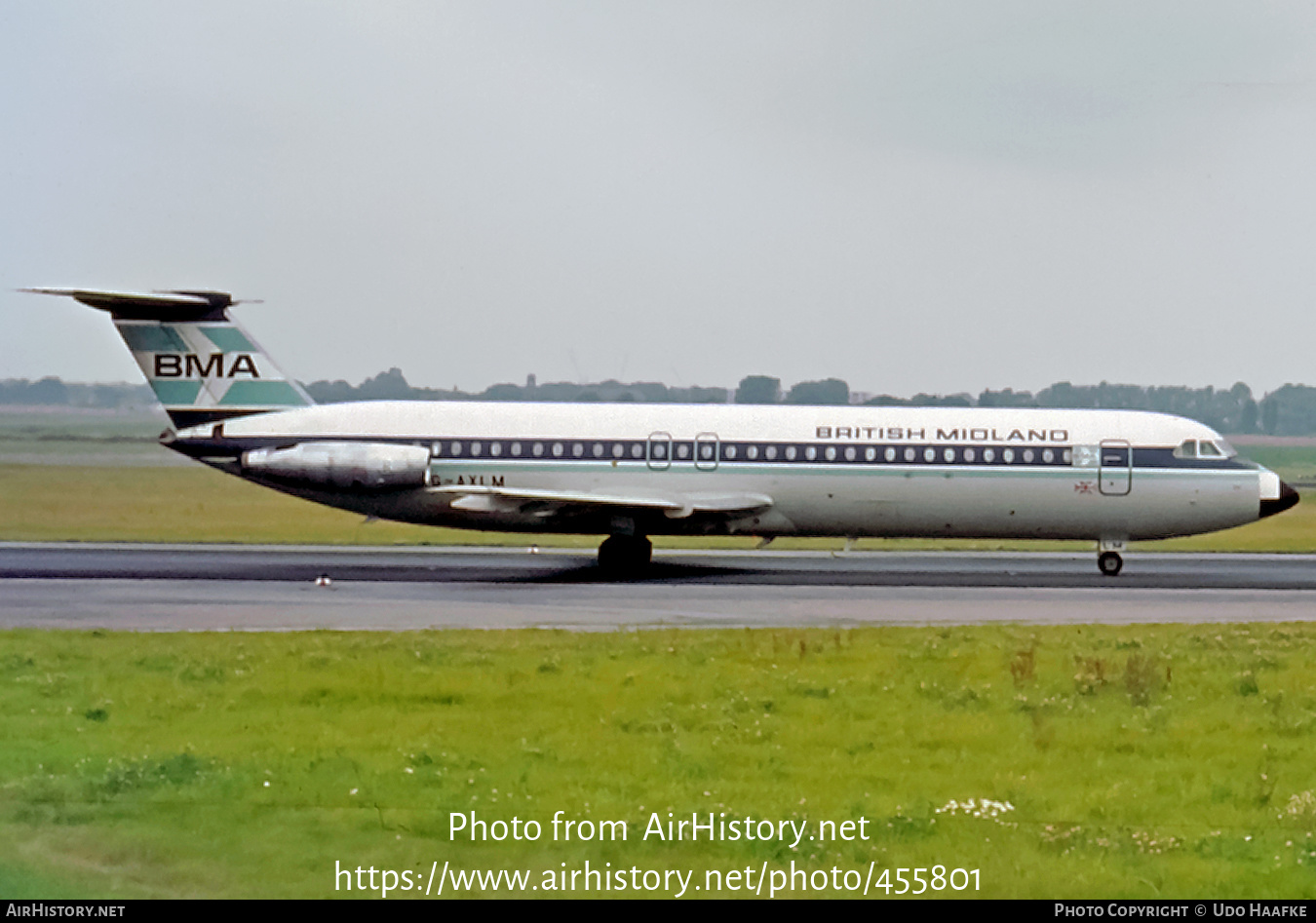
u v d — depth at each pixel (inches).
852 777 1040.2
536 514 2464.3
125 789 970.1
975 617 1947.6
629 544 2492.6
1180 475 2452.0
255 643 1610.5
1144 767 1086.4
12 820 907.4
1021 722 1224.8
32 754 1066.7
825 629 1788.9
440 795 971.3
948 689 1363.2
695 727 1188.5
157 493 4601.4
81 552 2832.2
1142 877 840.9
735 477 2464.3
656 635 1695.4
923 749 1130.7
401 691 1316.4
